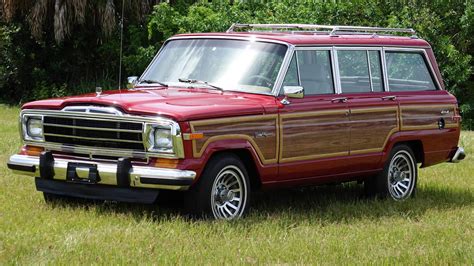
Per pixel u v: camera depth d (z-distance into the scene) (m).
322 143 9.71
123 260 6.99
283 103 9.29
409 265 7.34
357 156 10.17
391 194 10.80
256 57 9.60
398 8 26.88
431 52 11.45
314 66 9.83
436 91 11.38
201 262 7.11
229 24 26.42
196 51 9.98
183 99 8.94
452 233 8.69
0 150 14.34
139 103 8.63
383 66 10.68
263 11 26.64
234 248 7.58
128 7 28.16
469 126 26.52
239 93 9.41
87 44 29.16
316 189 11.48
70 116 8.84
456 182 12.37
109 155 8.69
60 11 27.06
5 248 7.26
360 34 10.84
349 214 9.61
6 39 29.25
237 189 8.98
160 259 7.08
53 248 7.38
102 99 8.75
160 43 28.61
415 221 9.48
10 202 9.40
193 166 8.38
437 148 11.28
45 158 8.98
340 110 9.91
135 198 8.57
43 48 29.58
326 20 26.12
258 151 9.03
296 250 7.64
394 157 10.78
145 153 8.48
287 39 9.66
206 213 8.63
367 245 8.00
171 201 9.55
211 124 8.55
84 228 8.14
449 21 27.20
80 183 8.80
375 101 10.37
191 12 27.16
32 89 30.05
